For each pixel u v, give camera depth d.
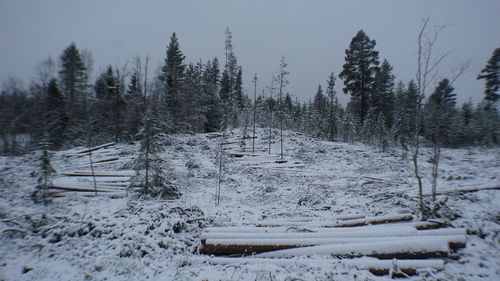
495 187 8.77
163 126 23.98
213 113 35.50
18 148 20.86
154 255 5.39
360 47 35.69
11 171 12.07
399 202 8.25
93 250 5.43
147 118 9.52
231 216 8.27
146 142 9.41
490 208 6.96
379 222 6.79
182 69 32.34
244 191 12.37
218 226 6.92
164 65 33.38
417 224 6.39
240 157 21.17
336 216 7.55
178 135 27.52
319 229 6.35
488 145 30.50
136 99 25.75
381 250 5.18
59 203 8.41
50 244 5.74
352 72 36.69
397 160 20.94
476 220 6.38
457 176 12.48
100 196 9.38
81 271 4.80
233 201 10.62
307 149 23.95
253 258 5.25
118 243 5.63
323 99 44.06
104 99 24.77
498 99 28.09
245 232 6.27
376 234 5.83
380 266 4.74
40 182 8.42
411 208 7.56
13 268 4.89
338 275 4.55
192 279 4.46
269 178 14.76
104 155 17.81
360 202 9.34
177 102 30.08
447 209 6.92
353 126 32.56
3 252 5.41
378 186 11.94
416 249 5.16
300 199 10.09
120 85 26.30
